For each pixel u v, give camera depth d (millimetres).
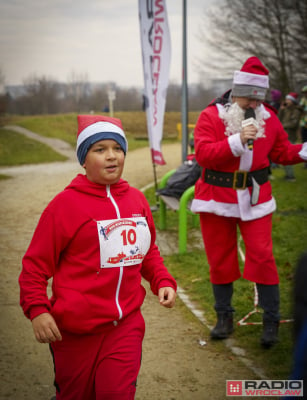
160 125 8000
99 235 2297
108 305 2309
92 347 2320
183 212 5965
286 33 21922
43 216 2316
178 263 5750
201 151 3586
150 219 2566
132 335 2369
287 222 7422
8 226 7793
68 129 29062
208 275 5266
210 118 3672
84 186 2348
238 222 3793
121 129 2447
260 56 22375
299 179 11500
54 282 2352
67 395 2395
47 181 12812
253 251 3670
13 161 18609
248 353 3650
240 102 3621
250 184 3652
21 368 3463
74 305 2266
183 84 9180
